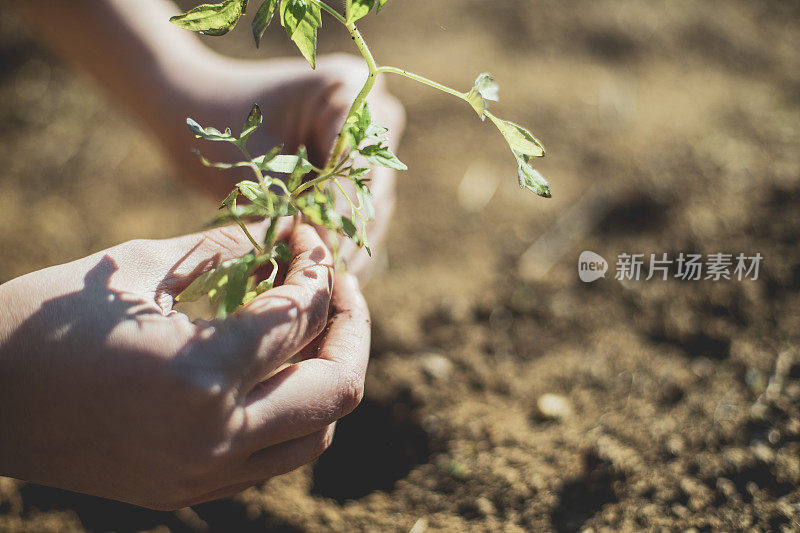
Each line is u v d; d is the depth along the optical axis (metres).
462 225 2.17
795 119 2.25
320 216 0.80
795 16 2.79
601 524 1.26
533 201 2.20
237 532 1.45
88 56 1.52
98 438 0.80
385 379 1.70
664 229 1.97
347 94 1.25
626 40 2.78
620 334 1.74
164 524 1.47
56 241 2.28
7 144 2.72
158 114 1.46
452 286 1.97
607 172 2.23
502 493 1.39
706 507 1.21
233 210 0.77
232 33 3.12
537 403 1.60
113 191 2.48
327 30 2.98
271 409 0.83
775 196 1.94
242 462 0.86
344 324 0.98
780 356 1.53
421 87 2.62
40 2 1.47
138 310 0.80
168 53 1.47
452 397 1.65
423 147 2.43
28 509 1.45
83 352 0.78
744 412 1.40
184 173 1.55
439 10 3.03
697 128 2.31
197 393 0.76
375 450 1.61
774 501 1.19
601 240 2.02
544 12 2.93
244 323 0.81
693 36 2.76
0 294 0.81
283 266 1.01
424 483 1.47
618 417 1.50
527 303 1.88
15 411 0.79
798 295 1.66
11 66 3.04
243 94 1.37
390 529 1.39
